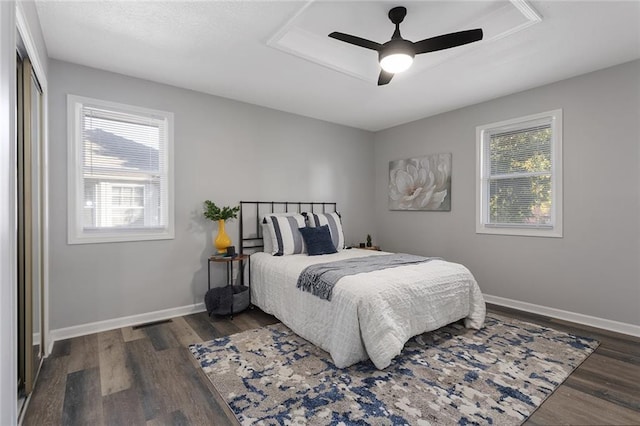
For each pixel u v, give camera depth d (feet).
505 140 12.28
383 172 17.12
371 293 7.47
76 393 6.37
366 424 5.42
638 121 9.14
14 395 3.70
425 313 8.45
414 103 12.97
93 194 9.72
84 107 9.53
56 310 9.04
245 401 6.07
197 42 8.27
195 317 10.94
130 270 10.20
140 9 6.91
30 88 6.40
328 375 7.02
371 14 7.84
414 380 6.79
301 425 5.40
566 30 7.72
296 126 14.42
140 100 10.41
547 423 5.46
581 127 10.20
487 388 6.48
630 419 5.55
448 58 9.17
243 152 12.73
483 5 7.45
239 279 12.59
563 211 10.61
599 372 7.11
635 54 8.88
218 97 12.07
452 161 13.87
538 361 7.61
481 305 9.87
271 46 8.45
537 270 11.27
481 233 12.85
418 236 15.35
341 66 9.95
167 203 10.92
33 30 6.44
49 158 8.92
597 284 9.90
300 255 11.98
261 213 13.25
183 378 6.95
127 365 7.51
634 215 9.22
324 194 15.47
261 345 8.60
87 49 8.55
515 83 10.92
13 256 3.71
